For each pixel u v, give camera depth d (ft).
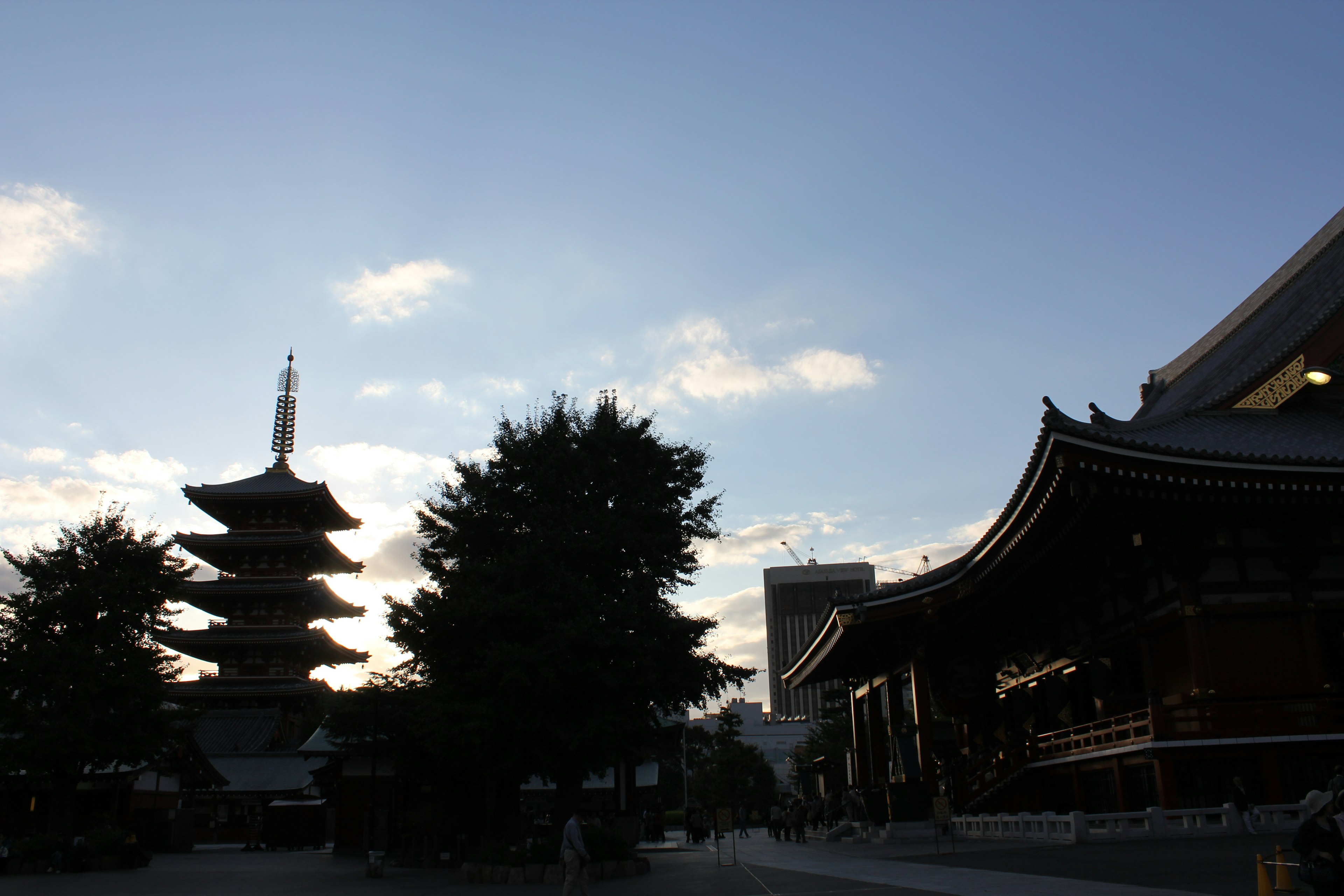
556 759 89.97
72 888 90.38
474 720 86.28
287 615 293.02
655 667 92.43
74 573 133.39
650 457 104.06
